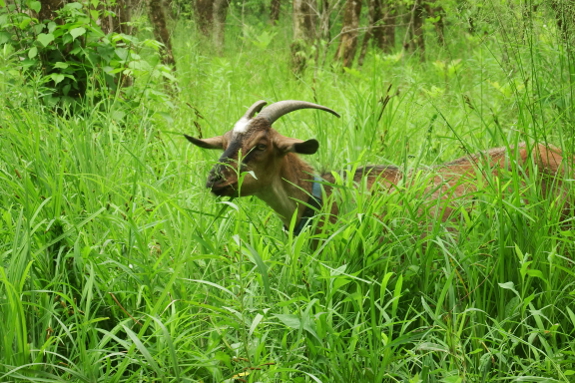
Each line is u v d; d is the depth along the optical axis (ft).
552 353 11.19
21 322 10.00
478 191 12.59
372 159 16.90
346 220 13.05
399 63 33.81
